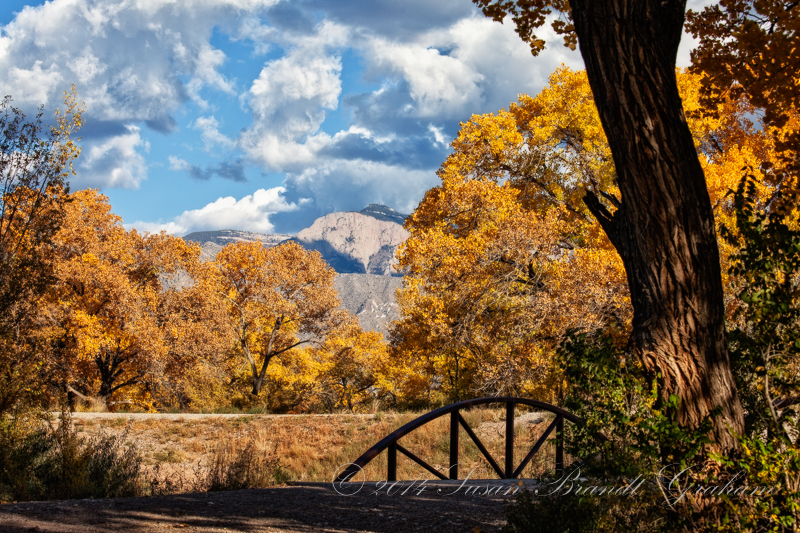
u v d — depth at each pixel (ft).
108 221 102.94
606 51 11.18
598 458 11.76
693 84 66.23
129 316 90.07
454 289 70.59
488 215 76.18
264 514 14.12
